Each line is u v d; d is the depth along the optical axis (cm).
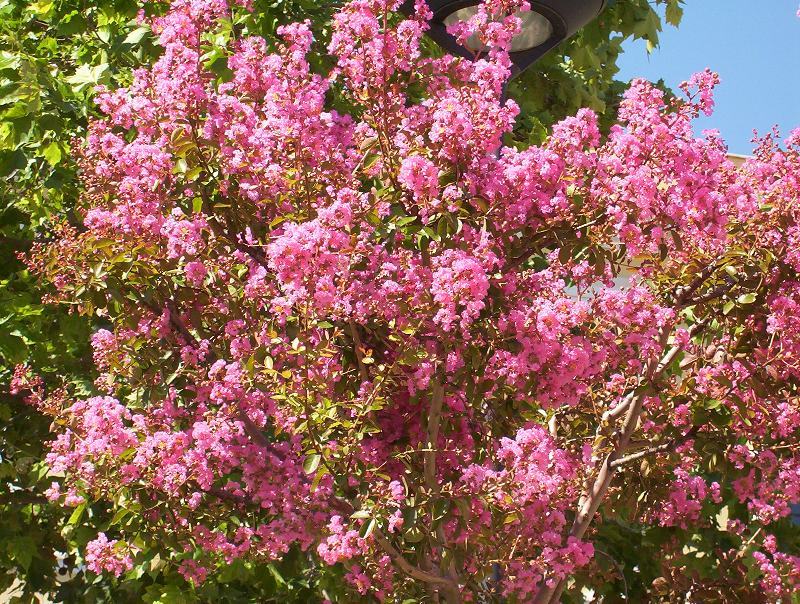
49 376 839
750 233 546
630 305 507
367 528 422
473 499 457
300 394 416
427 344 440
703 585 700
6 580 836
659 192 462
